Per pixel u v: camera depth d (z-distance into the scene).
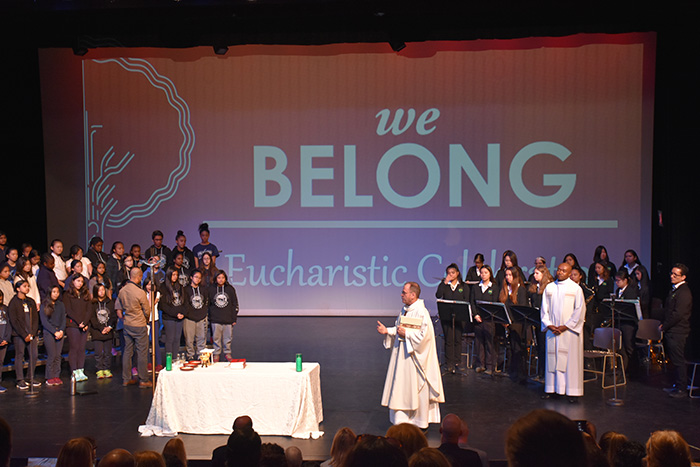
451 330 9.05
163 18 11.14
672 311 7.91
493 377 8.81
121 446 6.32
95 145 13.77
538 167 13.16
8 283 8.99
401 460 1.76
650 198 12.88
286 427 6.52
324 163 13.51
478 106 13.22
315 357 10.03
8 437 1.89
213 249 11.90
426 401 6.55
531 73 13.09
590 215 13.09
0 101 13.35
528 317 8.20
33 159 13.97
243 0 10.02
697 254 10.56
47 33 12.95
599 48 12.91
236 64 13.54
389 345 6.83
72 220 13.87
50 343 8.83
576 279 7.88
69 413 7.46
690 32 10.95
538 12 12.58
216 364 7.08
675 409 7.32
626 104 12.89
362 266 13.53
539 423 1.42
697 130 10.66
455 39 13.15
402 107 13.34
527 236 13.25
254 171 13.62
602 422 6.87
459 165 13.30
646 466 3.37
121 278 10.02
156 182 13.76
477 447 6.17
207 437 6.54
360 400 7.82
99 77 13.70
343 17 12.83
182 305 9.18
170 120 13.69
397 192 13.42
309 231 13.60
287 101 13.52
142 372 8.68
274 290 13.69
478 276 10.59
